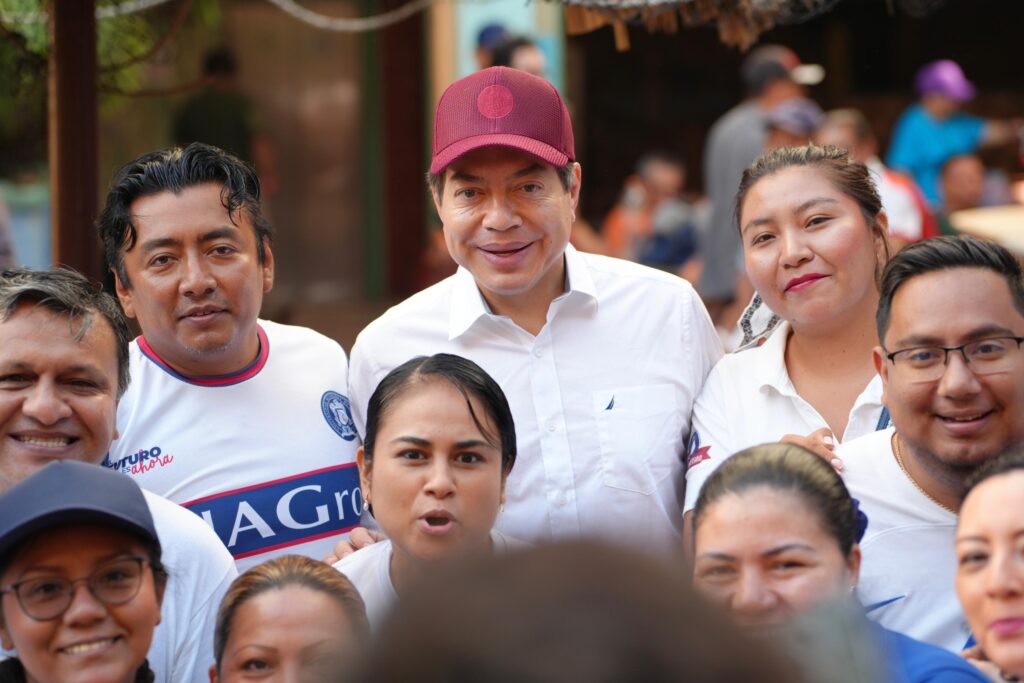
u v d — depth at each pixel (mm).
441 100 2963
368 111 9242
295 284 9414
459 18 8016
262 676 2215
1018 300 2420
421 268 8672
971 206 7500
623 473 2951
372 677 918
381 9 9031
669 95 9719
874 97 10000
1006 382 2381
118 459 2832
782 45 9898
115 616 2104
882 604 2533
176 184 2791
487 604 925
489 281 2871
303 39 9258
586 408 2973
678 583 952
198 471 2846
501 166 2842
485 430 2514
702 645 919
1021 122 9445
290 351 3043
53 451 2469
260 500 2863
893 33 9953
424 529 2457
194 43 8602
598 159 9664
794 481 2084
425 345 3023
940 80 8203
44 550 2078
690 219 8078
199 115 8164
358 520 2975
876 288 2887
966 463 2418
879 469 2598
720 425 2949
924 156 8234
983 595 2020
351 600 2293
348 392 3080
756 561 2041
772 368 2916
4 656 2318
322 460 2945
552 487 2938
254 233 2881
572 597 927
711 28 9688
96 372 2502
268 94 9258
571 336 3004
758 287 2879
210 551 2582
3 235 6195
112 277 3463
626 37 3631
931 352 2410
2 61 4125
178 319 2787
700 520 2117
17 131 6500
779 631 1776
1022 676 1997
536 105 2881
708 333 3148
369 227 9383
